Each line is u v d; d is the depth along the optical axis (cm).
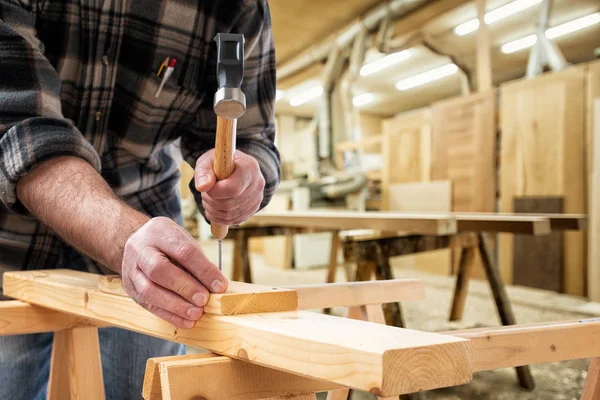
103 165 98
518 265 316
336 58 490
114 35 86
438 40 514
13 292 85
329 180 445
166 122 98
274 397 52
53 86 77
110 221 61
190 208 602
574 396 159
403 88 782
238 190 65
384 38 436
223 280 55
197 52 93
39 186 66
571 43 569
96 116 91
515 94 314
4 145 67
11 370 94
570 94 285
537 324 67
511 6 438
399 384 36
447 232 161
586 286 282
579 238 285
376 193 516
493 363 60
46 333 100
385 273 163
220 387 49
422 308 268
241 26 92
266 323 48
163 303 53
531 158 305
